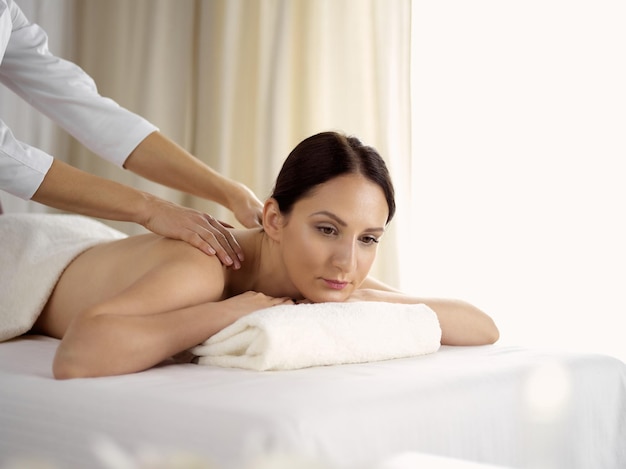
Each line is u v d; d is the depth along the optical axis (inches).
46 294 59.7
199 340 45.9
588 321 96.1
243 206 68.0
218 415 32.7
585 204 96.8
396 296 56.1
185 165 69.9
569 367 48.2
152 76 124.3
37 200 58.6
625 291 94.3
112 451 34.1
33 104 71.9
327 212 49.0
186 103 125.2
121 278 55.2
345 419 33.9
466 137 104.4
